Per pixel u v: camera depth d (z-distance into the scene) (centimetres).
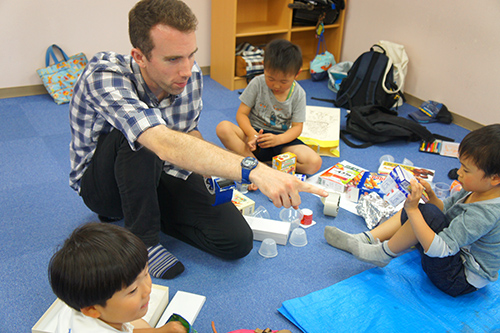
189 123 174
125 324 110
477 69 297
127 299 99
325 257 172
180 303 141
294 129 228
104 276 93
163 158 119
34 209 194
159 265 155
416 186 139
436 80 329
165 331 111
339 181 215
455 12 302
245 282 157
